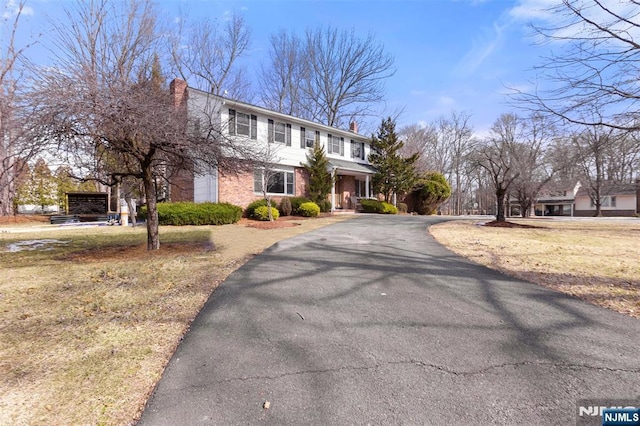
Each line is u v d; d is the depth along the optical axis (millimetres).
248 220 15539
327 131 21594
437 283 4781
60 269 5844
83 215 20328
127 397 2195
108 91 5441
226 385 2320
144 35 14836
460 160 38875
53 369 2541
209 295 4359
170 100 7523
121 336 3145
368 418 1958
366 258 6488
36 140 5375
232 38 24781
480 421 1926
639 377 2363
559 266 5660
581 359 2613
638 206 32031
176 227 12773
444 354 2729
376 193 24031
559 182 26969
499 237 9250
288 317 3580
